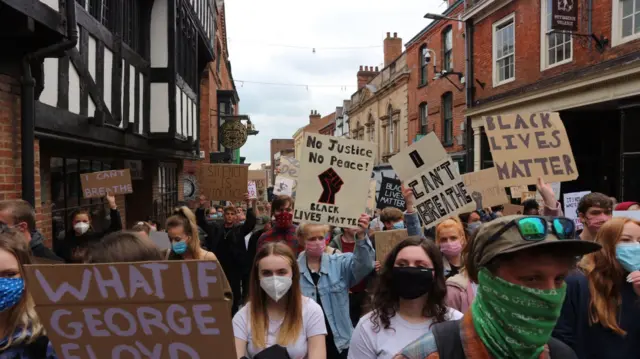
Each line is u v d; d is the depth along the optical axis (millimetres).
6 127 4809
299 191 4445
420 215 4746
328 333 3654
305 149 4461
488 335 1359
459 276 3230
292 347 2684
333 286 3721
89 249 2234
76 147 7629
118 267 1541
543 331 1301
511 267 1345
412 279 2473
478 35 14898
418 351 1443
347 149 4512
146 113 9383
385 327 2535
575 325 2660
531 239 1270
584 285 2654
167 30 9641
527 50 12484
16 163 4949
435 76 16141
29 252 1954
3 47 4812
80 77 6496
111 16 8000
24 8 4223
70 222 7703
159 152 10641
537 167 4586
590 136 12445
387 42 28219
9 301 1816
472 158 15484
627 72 9117
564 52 11273
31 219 3539
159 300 1547
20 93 5004
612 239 2584
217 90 28375
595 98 10219
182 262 1524
